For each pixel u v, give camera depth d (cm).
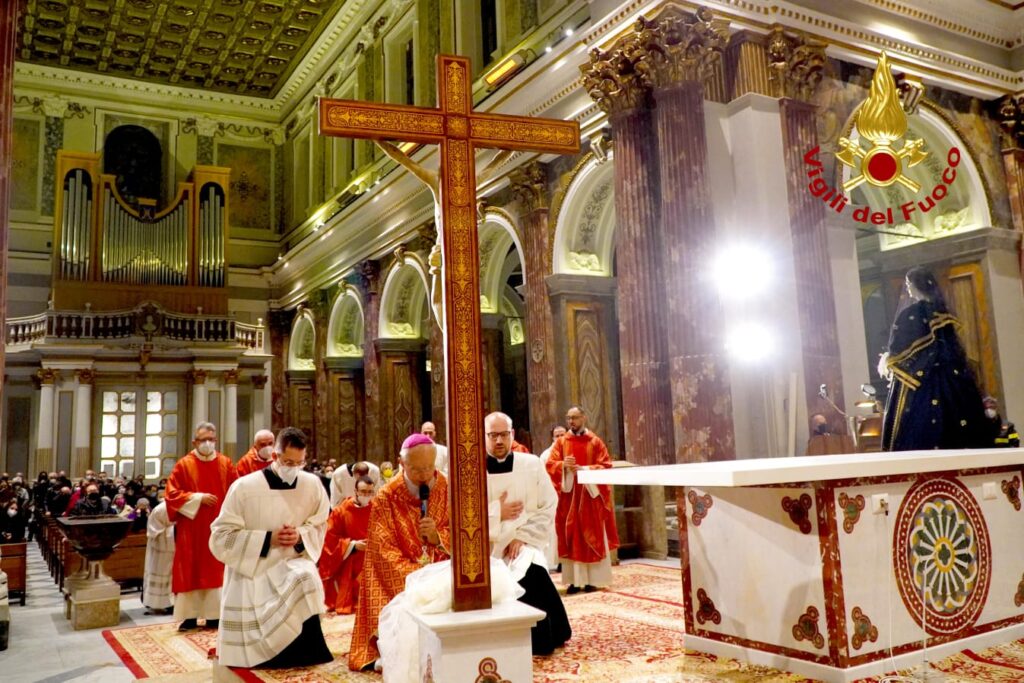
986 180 1157
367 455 1725
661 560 891
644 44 904
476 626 283
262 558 491
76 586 716
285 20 2006
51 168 2152
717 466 371
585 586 732
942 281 1170
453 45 1459
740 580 414
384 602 440
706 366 846
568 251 1164
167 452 1906
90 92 2227
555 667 427
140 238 2033
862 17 1031
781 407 857
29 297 2075
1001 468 448
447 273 312
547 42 1178
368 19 1853
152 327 1892
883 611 381
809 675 375
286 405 2262
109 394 1872
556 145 341
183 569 679
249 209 2372
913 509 402
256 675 457
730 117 927
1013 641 429
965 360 496
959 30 1138
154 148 2317
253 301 2323
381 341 1717
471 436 309
